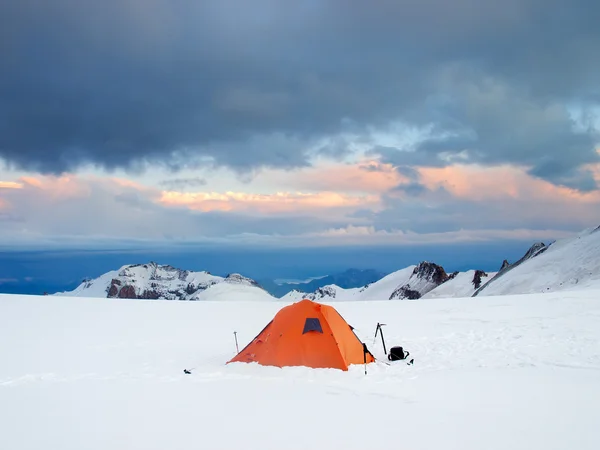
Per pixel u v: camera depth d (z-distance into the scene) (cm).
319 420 798
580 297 3288
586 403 890
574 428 722
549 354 1526
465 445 650
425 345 1800
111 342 1984
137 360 1569
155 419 821
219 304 3916
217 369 1370
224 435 721
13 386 1185
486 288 13488
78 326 2505
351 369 1361
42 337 2119
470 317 2561
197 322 2717
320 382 1174
